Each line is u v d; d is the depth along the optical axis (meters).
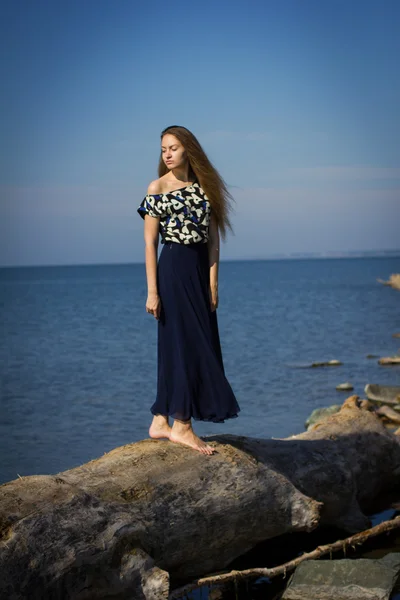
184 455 4.84
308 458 5.58
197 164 5.03
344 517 5.74
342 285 74.50
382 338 22.58
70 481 4.29
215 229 5.14
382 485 6.41
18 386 14.11
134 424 10.27
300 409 11.04
